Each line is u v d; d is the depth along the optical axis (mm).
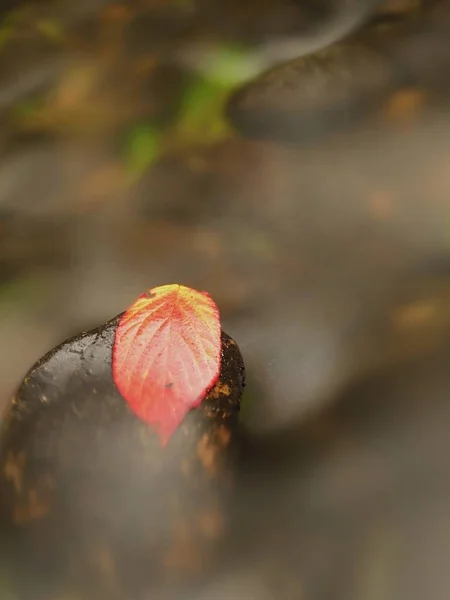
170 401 803
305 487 832
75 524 796
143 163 1188
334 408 866
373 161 1089
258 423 857
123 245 1017
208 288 966
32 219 1099
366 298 938
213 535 799
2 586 797
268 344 906
